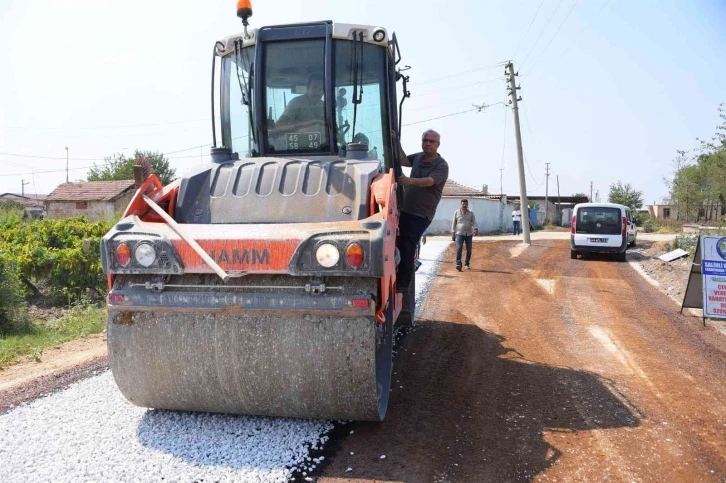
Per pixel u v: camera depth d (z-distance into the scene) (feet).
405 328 26.27
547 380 18.83
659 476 12.37
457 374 19.35
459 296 35.01
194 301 12.84
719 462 13.10
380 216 13.26
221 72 18.24
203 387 13.30
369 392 12.73
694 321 28.66
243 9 17.40
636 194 220.23
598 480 12.12
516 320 28.35
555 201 225.15
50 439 13.28
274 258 12.43
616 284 40.63
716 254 28.40
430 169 20.67
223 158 16.60
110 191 134.82
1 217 63.67
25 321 29.81
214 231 13.07
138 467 11.92
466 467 12.53
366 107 17.71
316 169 15.31
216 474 11.70
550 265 51.67
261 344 12.76
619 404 16.67
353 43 17.51
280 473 11.77
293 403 13.20
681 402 16.94
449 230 122.21
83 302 35.42
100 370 19.19
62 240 41.11
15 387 17.30
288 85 17.48
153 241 12.85
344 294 12.42
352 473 12.12
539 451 13.44
